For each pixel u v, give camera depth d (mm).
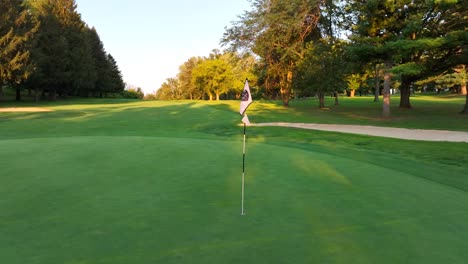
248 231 4195
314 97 80500
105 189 5820
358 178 7172
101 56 73000
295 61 36594
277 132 17312
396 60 24000
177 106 36625
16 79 41938
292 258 3531
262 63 38469
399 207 5395
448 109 34562
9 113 27766
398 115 28406
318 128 19172
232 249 3688
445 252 3824
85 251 3541
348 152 11203
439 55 29266
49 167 7250
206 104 42500
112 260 3354
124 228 4176
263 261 3441
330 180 6926
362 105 43219
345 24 34188
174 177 6719
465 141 14359
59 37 51906
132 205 5043
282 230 4273
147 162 7973
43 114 26969
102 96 80875
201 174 7008
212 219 4562
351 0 29031
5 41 40031
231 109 34969
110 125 20188
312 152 10211
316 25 35750
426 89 100125
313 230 4312
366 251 3770
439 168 9180
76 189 5785
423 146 12953
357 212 5074
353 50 24703
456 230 4496
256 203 5305
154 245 3725
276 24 33688
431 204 5613
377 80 53656
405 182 7008
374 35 25172
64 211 4734
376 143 13719
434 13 25875
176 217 4590
